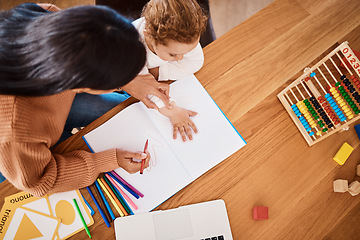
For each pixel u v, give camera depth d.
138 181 0.80
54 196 0.77
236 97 0.88
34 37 0.45
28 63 0.47
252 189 0.81
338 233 0.81
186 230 0.77
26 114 0.61
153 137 0.83
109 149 0.78
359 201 0.83
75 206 0.77
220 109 0.86
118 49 0.46
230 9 1.78
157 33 0.74
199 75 0.89
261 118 0.87
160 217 0.77
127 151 0.79
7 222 0.74
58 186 0.73
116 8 1.17
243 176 0.82
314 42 0.93
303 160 0.85
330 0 0.96
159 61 0.88
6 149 0.60
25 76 0.48
